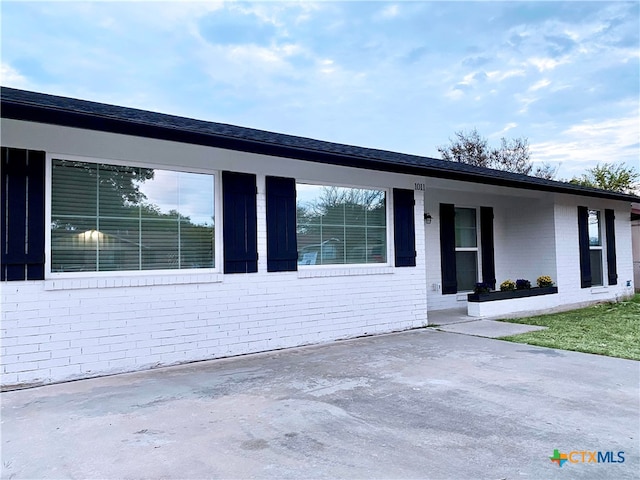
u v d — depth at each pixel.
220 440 3.00
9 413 3.61
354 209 7.20
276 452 2.81
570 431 3.12
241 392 4.10
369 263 7.32
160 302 5.23
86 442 3.00
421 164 7.36
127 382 4.54
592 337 6.65
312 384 4.34
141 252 5.25
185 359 5.38
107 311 4.89
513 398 3.84
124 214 5.15
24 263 4.46
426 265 9.48
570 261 10.27
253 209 6.02
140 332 5.09
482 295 8.59
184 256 5.54
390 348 6.00
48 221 4.66
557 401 3.76
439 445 2.90
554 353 5.58
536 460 2.69
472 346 6.05
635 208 14.38
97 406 3.76
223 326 5.68
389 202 7.56
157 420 3.39
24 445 2.96
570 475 2.51
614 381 4.34
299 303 6.36
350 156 6.21
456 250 10.21
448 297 9.79
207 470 2.58
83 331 4.74
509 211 10.88
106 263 5.02
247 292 5.90
